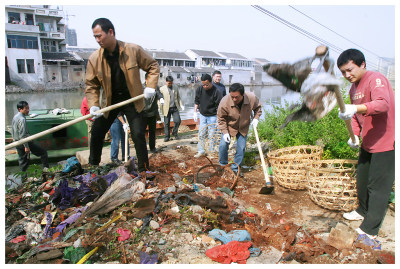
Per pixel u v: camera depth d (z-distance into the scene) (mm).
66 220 3174
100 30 3602
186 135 8711
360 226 3010
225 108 4445
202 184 4266
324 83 2646
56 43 37375
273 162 4375
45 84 33000
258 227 3275
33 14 33750
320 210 3697
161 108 7605
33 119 7203
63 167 4695
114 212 3246
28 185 4184
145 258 2631
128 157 5980
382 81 2760
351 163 4188
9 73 31000
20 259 2656
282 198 4059
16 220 3320
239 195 4160
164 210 3318
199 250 2797
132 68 3932
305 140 5352
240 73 48781
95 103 4141
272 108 6984
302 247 2902
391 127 2803
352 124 3354
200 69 47469
